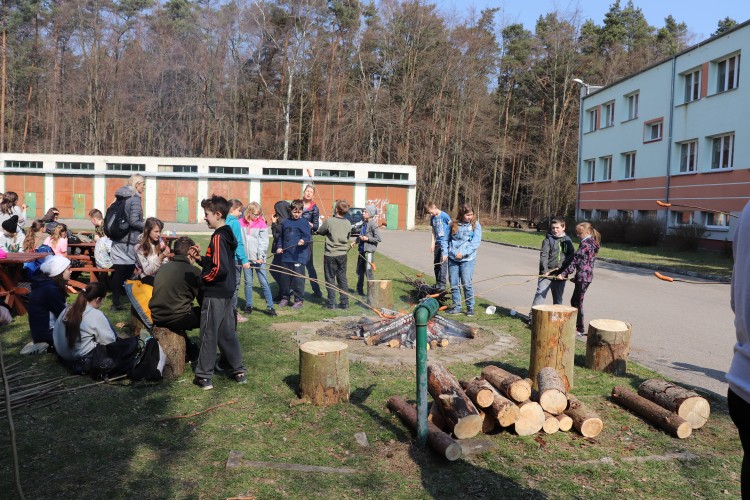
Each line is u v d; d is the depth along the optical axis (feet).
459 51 177.17
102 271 34.55
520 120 200.44
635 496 12.04
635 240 84.94
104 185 136.56
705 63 82.48
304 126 185.78
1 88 176.45
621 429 15.51
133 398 16.75
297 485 12.05
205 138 190.60
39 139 187.83
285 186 135.13
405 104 174.81
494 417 14.80
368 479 12.39
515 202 212.23
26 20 184.65
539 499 11.80
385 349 22.17
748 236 7.14
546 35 184.55
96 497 11.32
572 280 26.05
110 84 186.80
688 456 13.96
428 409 15.30
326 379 16.40
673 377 20.29
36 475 12.13
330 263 30.86
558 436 14.98
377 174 136.46
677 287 44.83
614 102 108.27
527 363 20.90
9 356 20.65
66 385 17.66
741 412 7.18
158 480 12.07
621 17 200.23
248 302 29.27
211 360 17.74
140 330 22.61
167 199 135.44
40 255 28.89
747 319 7.04
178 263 18.57
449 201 188.75
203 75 184.03
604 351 20.30
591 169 119.44
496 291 41.06
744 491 7.32
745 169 74.84
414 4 175.11
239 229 28.37
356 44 177.88
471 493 11.94
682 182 88.17
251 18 175.63
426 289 35.81
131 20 191.42
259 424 15.16
